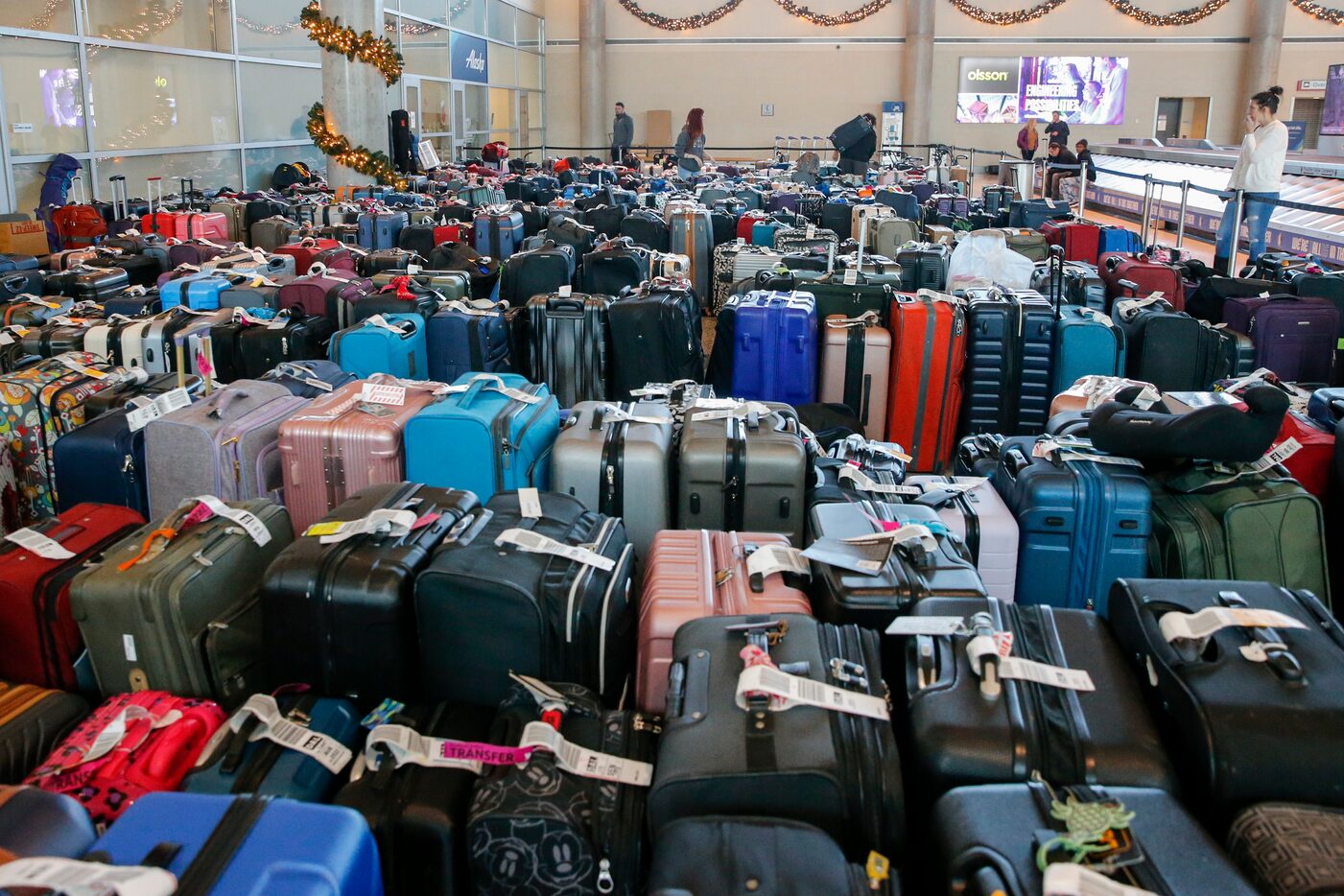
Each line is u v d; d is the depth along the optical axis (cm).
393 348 398
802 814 152
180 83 1121
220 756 176
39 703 194
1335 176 1051
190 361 402
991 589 263
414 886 167
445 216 823
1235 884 128
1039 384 439
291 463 286
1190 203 1247
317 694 204
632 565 234
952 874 133
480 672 201
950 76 2109
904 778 165
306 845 133
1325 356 464
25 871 118
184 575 206
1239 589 188
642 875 166
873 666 173
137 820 137
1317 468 303
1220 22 2044
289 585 199
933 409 434
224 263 560
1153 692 172
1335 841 138
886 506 253
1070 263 596
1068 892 122
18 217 751
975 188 1917
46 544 225
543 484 302
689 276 680
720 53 2152
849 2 2100
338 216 859
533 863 164
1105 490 260
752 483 276
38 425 328
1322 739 153
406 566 202
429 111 1669
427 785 169
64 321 427
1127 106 2102
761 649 173
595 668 206
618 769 173
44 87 901
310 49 1434
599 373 466
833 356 433
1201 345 441
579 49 2181
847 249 723
